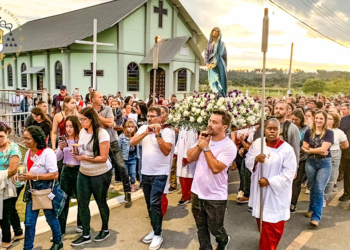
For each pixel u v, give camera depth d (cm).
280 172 374
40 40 2655
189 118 502
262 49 368
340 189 706
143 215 518
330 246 430
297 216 536
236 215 533
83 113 399
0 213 384
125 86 2255
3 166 391
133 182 635
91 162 404
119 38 2180
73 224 482
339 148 569
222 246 364
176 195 628
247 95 543
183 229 471
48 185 372
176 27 2488
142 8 2283
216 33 759
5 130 386
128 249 408
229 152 338
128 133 614
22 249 401
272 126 374
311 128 520
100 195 415
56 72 2350
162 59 2089
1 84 3209
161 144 401
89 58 2164
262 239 375
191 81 2325
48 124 521
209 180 343
